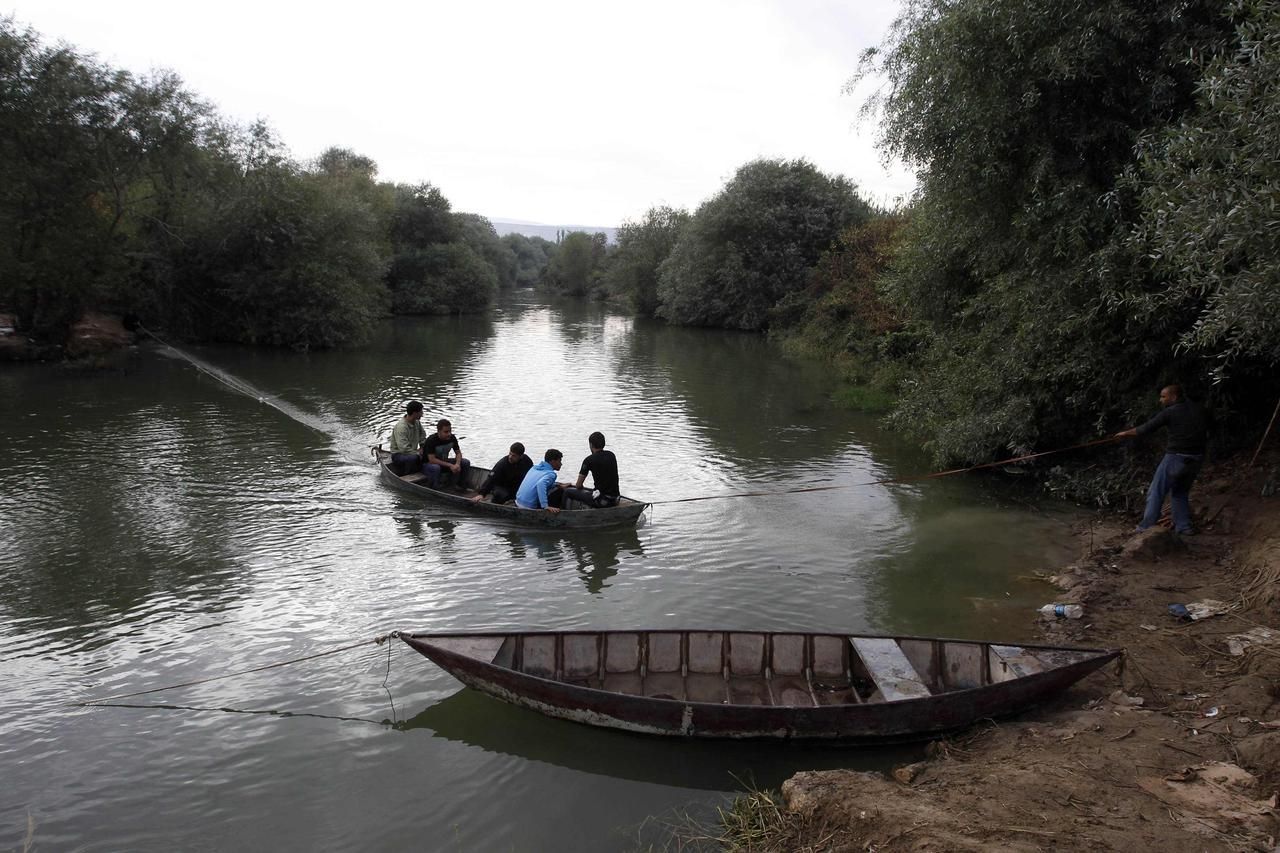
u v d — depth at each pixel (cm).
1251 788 493
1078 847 442
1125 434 1032
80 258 2633
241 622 820
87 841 511
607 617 845
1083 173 1091
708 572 977
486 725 643
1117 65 1023
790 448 1666
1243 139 700
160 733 626
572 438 1709
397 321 4856
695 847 505
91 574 935
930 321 1741
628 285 6069
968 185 1238
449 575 954
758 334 4531
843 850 468
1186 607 799
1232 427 1157
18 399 1995
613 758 603
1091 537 1080
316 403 2058
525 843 512
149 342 3166
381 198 5116
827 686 702
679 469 1479
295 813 539
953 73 1133
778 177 4516
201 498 1231
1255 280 661
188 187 3148
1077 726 595
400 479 1276
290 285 3186
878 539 1101
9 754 597
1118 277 1034
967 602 887
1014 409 1302
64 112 2494
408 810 544
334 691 691
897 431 1825
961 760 578
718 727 607
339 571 959
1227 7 862
